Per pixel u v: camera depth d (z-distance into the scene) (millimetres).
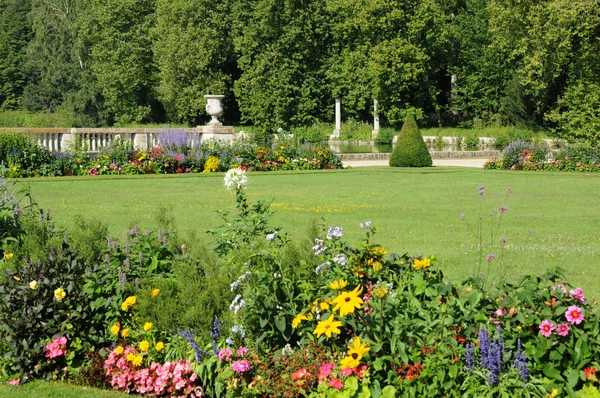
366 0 50500
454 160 35562
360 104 52781
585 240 10719
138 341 5594
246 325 5082
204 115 57312
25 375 5559
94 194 17234
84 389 5367
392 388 4270
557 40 40594
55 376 5625
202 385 5121
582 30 40438
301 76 53906
